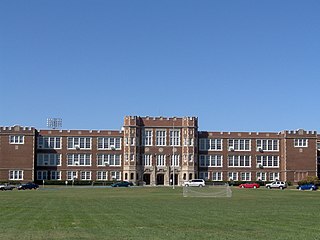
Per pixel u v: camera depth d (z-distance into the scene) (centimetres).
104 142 15025
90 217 3819
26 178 14312
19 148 14350
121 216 3903
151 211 4428
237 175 15362
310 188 11456
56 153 14812
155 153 14988
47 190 10525
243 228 3077
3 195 7881
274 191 10119
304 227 3127
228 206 5147
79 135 14938
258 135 15500
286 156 15312
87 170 14900
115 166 14988
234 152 15400
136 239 2611
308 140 15438
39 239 2620
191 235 2761
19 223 3372
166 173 14975
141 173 14912
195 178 14975
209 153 15325
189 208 4828
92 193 8719
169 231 2942
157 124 15075
